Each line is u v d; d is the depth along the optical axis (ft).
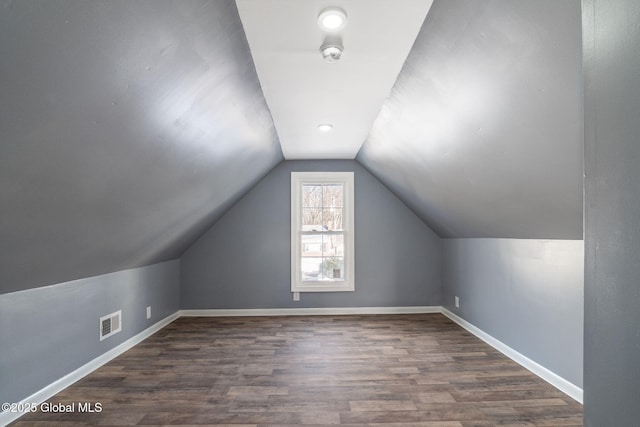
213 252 14.56
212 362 9.37
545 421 6.50
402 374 8.57
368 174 14.84
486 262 11.12
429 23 5.14
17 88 3.36
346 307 14.75
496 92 5.31
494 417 6.63
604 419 2.00
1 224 4.86
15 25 2.87
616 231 1.92
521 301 9.25
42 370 7.30
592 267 2.11
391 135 9.68
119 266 9.78
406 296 14.79
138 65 4.25
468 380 8.23
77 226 6.35
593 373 2.09
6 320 6.55
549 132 5.23
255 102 7.80
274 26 5.24
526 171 6.50
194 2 4.05
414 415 6.71
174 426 6.37
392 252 14.87
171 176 7.49
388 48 5.92
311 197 14.96
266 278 14.65
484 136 6.48
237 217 14.65
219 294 14.55
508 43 4.41
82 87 3.92
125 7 3.47
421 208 13.52
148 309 11.82
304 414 6.76
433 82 6.26
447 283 14.33
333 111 8.95
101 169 5.45
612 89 1.94
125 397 7.45
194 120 6.35
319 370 8.82
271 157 12.78
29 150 4.10
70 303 8.13
